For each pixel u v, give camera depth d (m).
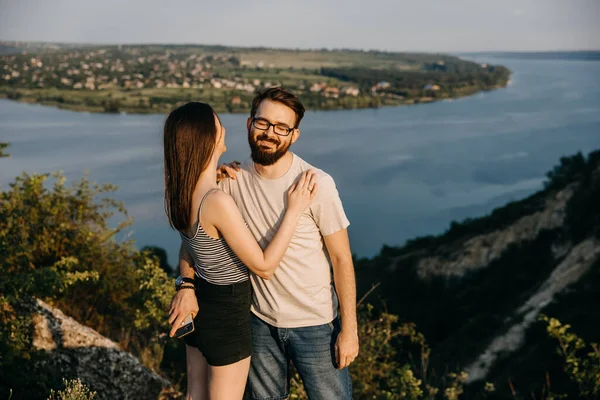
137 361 3.91
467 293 29.70
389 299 31.45
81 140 101.75
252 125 1.99
